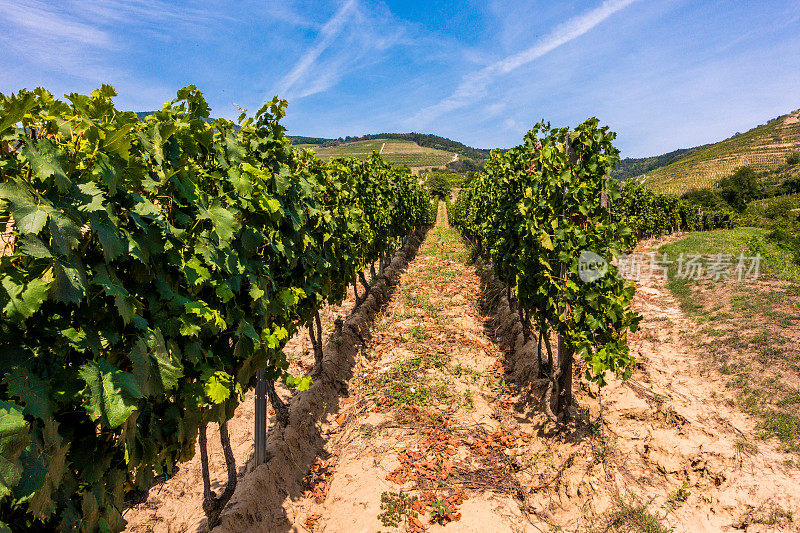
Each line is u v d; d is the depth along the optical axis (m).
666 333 7.48
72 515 1.73
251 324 3.33
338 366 6.78
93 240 1.83
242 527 3.56
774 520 3.60
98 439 1.87
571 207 4.76
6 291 1.43
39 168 1.47
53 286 1.51
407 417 5.64
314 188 5.61
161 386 2.09
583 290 4.48
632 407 5.11
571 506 4.12
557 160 4.88
